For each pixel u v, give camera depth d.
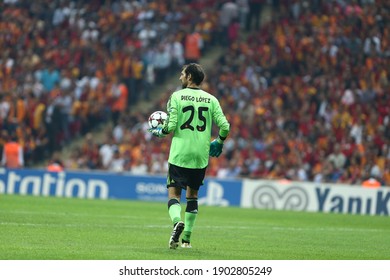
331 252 43.62
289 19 123.81
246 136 106.75
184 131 40.78
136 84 119.94
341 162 98.94
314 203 89.56
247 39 124.56
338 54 116.19
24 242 41.34
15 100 115.50
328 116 107.81
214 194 93.44
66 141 116.00
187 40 122.94
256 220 68.56
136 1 131.25
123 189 96.50
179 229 39.91
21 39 128.25
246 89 114.88
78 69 121.50
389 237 55.56
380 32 118.69
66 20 130.38
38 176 98.75
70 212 66.12
